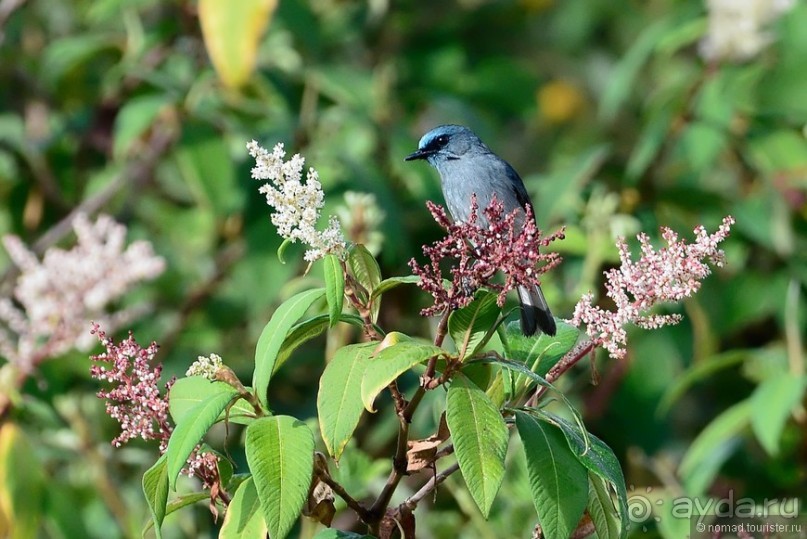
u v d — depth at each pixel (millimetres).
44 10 15891
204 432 5598
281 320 6004
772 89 13859
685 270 5902
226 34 11336
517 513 9453
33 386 11180
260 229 12227
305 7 13352
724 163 15109
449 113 14422
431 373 5996
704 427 13820
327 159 12102
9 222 13820
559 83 18000
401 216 11969
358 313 6559
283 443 5723
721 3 12633
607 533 6246
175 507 6398
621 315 5969
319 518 6211
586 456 5898
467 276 5754
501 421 5742
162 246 13805
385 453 11594
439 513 10391
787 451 11594
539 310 6820
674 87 13016
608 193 12641
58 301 10188
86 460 11531
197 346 13023
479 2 16203
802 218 13000
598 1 18359
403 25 15242
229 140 12859
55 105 14820
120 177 13211
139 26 13953
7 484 9938
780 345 13117
